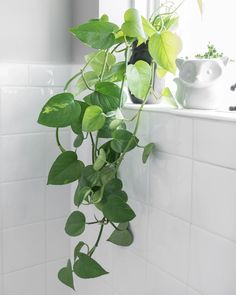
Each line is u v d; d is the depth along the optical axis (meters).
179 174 0.84
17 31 1.10
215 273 0.76
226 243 0.73
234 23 0.99
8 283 1.17
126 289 1.03
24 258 1.19
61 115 0.84
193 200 0.80
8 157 1.13
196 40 1.10
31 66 1.14
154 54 0.83
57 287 1.27
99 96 0.90
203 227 0.78
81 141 0.96
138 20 0.83
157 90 1.03
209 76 0.84
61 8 1.17
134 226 0.99
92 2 1.10
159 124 0.89
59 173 0.95
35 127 1.16
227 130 0.72
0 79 1.09
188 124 0.81
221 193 0.74
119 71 0.93
